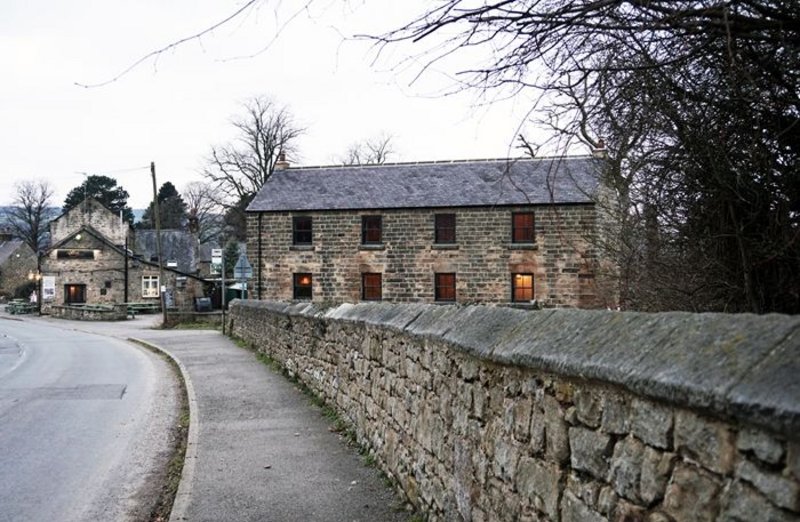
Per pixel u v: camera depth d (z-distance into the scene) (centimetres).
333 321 1013
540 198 3086
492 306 491
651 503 253
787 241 418
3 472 789
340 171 3656
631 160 531
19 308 5612
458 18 355
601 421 290
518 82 398
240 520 581
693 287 534
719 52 386
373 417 751
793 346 200
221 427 952
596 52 396
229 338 2725
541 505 346
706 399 214
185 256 6669
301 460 764
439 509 514
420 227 3328
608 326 310
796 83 384
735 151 431
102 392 1414
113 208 9762
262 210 3472
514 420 383
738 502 208
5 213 9106
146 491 716
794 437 182
